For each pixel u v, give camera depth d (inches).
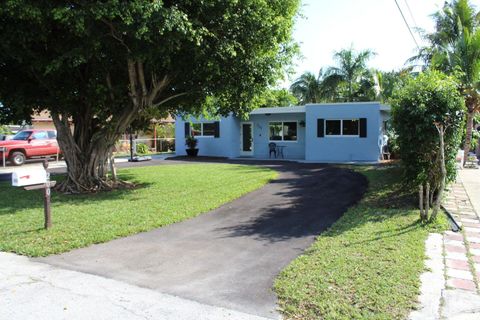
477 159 772.0
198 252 229.3
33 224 284.4
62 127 452.1
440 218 290.2
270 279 188.1
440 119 331.3
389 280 179.5
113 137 465.1
